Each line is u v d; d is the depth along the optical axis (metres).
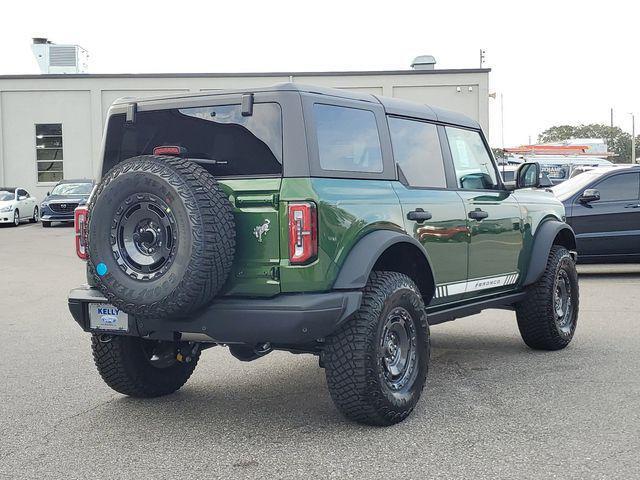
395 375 5.13
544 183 6.77
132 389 5.75
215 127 5.05
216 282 4.53
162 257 4.52
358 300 4.78
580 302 10.46
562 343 7.40
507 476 4.14
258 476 4.21
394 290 5.01
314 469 4.29
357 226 4.88
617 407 5.42
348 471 4.25
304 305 4.54
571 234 7.72
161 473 4.29
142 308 4.55
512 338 8.14
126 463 4.46
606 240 12.77
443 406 5.52
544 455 4.46
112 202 4.59
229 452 4.62
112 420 5.34
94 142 35.25
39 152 35.47
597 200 12.81
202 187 4.52
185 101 5.20
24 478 4.24
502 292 6.89
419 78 33.03
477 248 6.27
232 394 6.01
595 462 4.34
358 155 5.18
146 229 4.56
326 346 4.88
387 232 5.08
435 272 5.73
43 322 9.48
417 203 5.53
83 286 5.36
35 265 16.27
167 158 4.65
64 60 41.88
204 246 4.43
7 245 21.09
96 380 6.54
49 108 35.22
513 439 4.76
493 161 7.00
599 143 36.97
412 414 5.33
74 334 8.64
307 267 4.60
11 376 6.69
